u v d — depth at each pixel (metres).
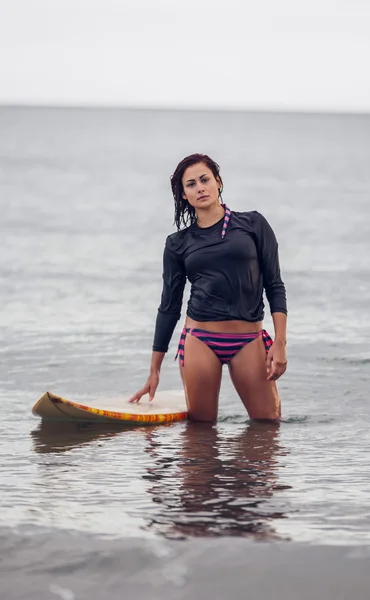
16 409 9.74
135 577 4.20
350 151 112.88
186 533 4.93
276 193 54.62
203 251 9.20
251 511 5.54
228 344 9.20
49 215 42.28
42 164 84.94
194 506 5.68
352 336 14.86
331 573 4.21
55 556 4.49
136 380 11.55
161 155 103.88
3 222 38.56
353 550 4.54
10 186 60.50
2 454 7.50
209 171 9.24
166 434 8.55
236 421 9.30
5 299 18.77
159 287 21.02
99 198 52.88
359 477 6.63
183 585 4.09
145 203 49.88
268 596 3.97
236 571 4.25
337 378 11.62
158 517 5.37
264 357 9.26
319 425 8.98
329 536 4.85
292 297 19.41
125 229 36.34
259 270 9.30
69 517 5.36
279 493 6.08
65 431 8.66
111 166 84.69
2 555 4.51
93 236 33.50
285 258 26.92
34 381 11.34
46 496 5.99
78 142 134.38
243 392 9.33
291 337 14.71
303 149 117.38
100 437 8.38
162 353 9.80
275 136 167.50
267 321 16.14
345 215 41.94
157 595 3.99
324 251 28.77
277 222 38.53
